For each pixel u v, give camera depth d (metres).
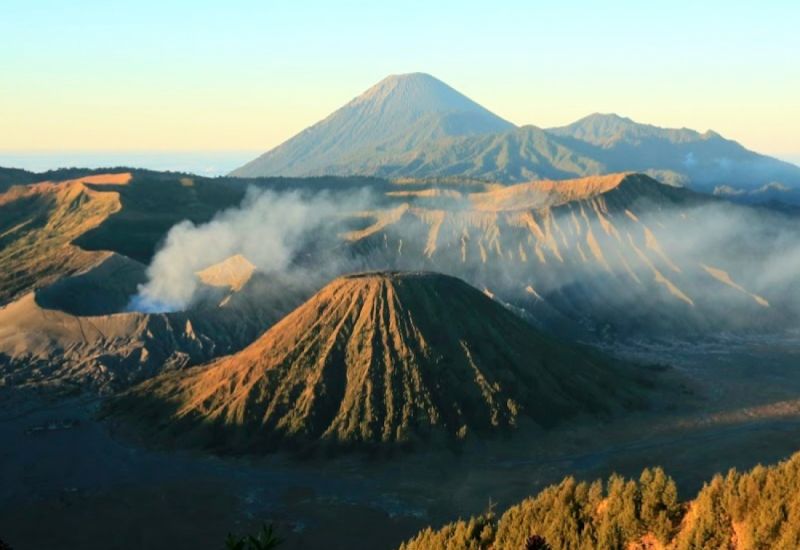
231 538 29.52
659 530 49.69
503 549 53.00
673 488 51.09
